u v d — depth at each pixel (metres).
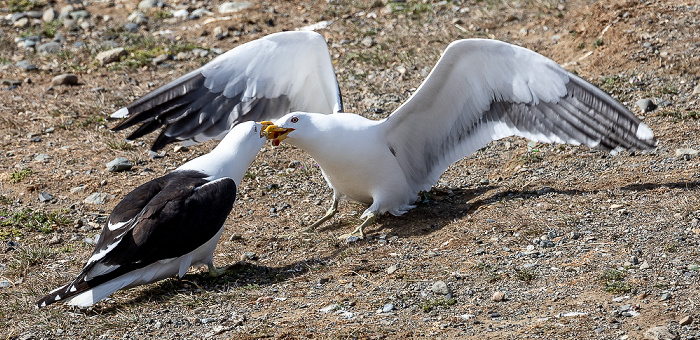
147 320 8.77
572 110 11.08
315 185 12.85
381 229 11.11
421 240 10.55
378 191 11.10
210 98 11.59
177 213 9.25
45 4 21.25
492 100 11.33
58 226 11.63
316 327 8.31
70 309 9.22
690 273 8.80
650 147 10.78
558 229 10.24
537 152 13.09
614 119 10.84
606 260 9.30
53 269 10.31
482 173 12.74
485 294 8.82
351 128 10.74
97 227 11.60
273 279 9.77
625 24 16.12
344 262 10.03
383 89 15.89
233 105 11.73
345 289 9.25
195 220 9.34
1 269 10.36
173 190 9.45
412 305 8.70
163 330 8.56
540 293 8.71
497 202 11.29
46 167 13.61
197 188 9.51
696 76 14.51
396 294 8.96
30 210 12.02
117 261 9.07
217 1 20.94
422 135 11.44
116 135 14.79
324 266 10.01
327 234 11.09
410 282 9.27
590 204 10.87
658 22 16.05
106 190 12.76
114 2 21.36
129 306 9.17
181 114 11.45
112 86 16.91
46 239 11.25
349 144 10.68
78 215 11.98
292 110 12.16
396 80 16.19
